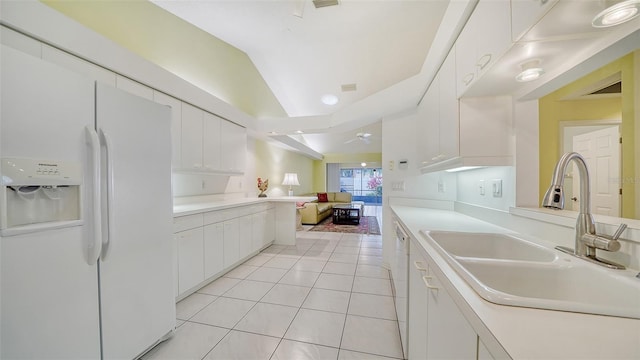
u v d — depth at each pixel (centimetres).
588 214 87
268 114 456
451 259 85
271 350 154
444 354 76
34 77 98
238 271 292
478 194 186
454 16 145
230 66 351
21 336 94
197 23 284
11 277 92
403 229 168
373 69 380
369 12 257
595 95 158
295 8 242
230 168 334
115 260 127
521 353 40
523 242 115
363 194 1270
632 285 66
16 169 92
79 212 112
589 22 77
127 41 215
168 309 161
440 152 181
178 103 247
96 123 120
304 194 796
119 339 129
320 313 197
